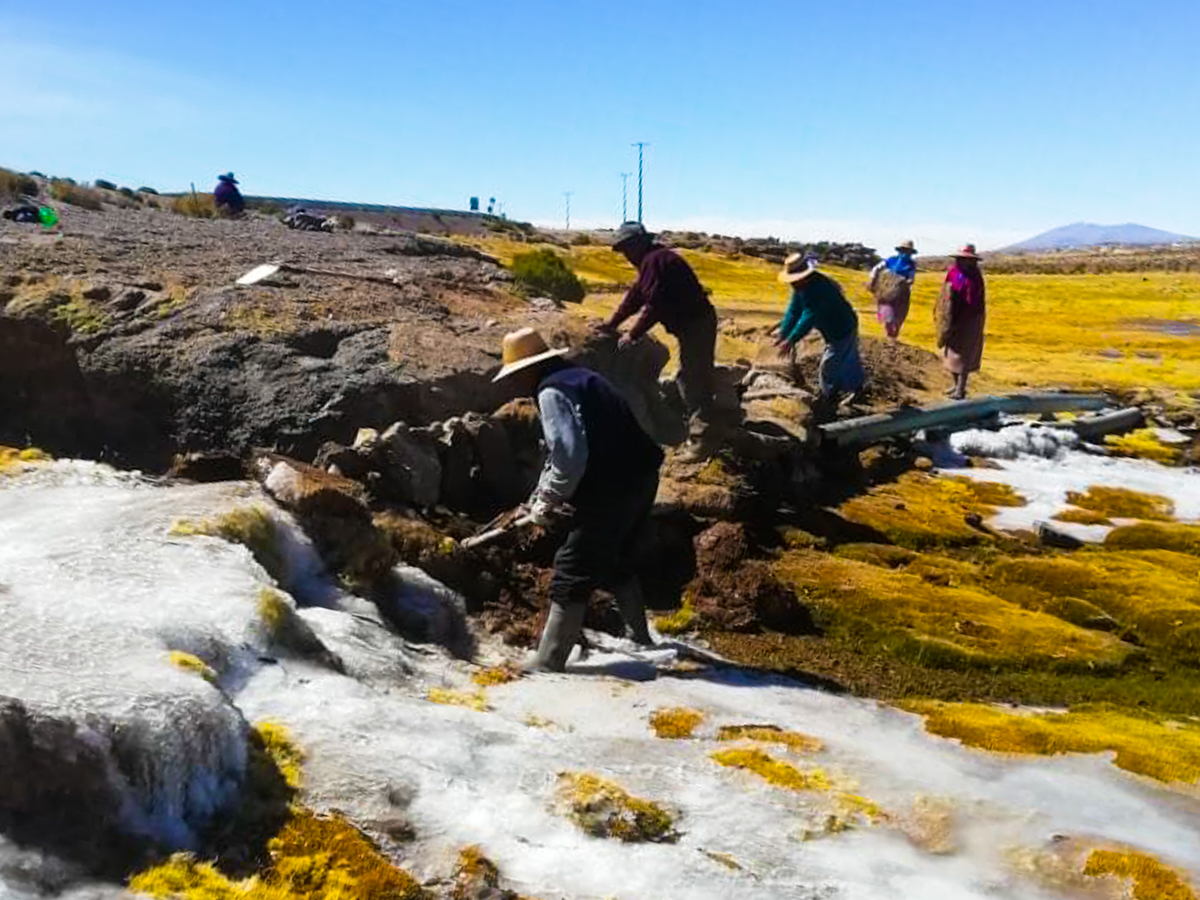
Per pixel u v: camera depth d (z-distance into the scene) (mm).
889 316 19719
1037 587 9414
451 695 5785
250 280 11336
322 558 6996
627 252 10391
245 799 4414
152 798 4148
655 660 7109
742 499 9750
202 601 5441
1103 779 5758
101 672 4484
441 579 7523
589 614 7672
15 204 23500
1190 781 5785
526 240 53000
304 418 9031
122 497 7062
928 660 7711
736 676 7031
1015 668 7684
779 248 63719
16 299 9883
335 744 4816
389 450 8227
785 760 5531
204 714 4410
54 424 9531
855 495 11625
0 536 6125
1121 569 9875
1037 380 18875
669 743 5590
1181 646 8320
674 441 11711
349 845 4277
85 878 3777
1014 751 6047
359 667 5730
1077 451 14633
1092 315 36219
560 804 4750
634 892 4320
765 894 4398
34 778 3902
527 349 6777
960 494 12109
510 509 8914
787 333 13422
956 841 4945
